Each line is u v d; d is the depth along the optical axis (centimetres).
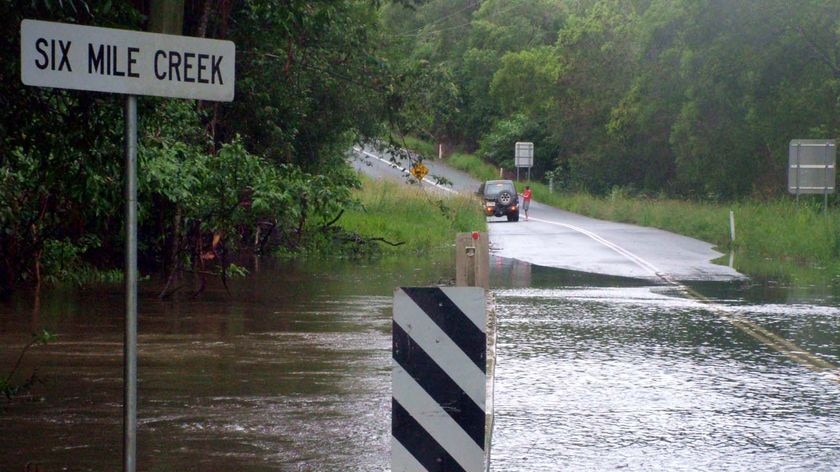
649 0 9019
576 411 1251
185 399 1293
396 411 731
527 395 1338
